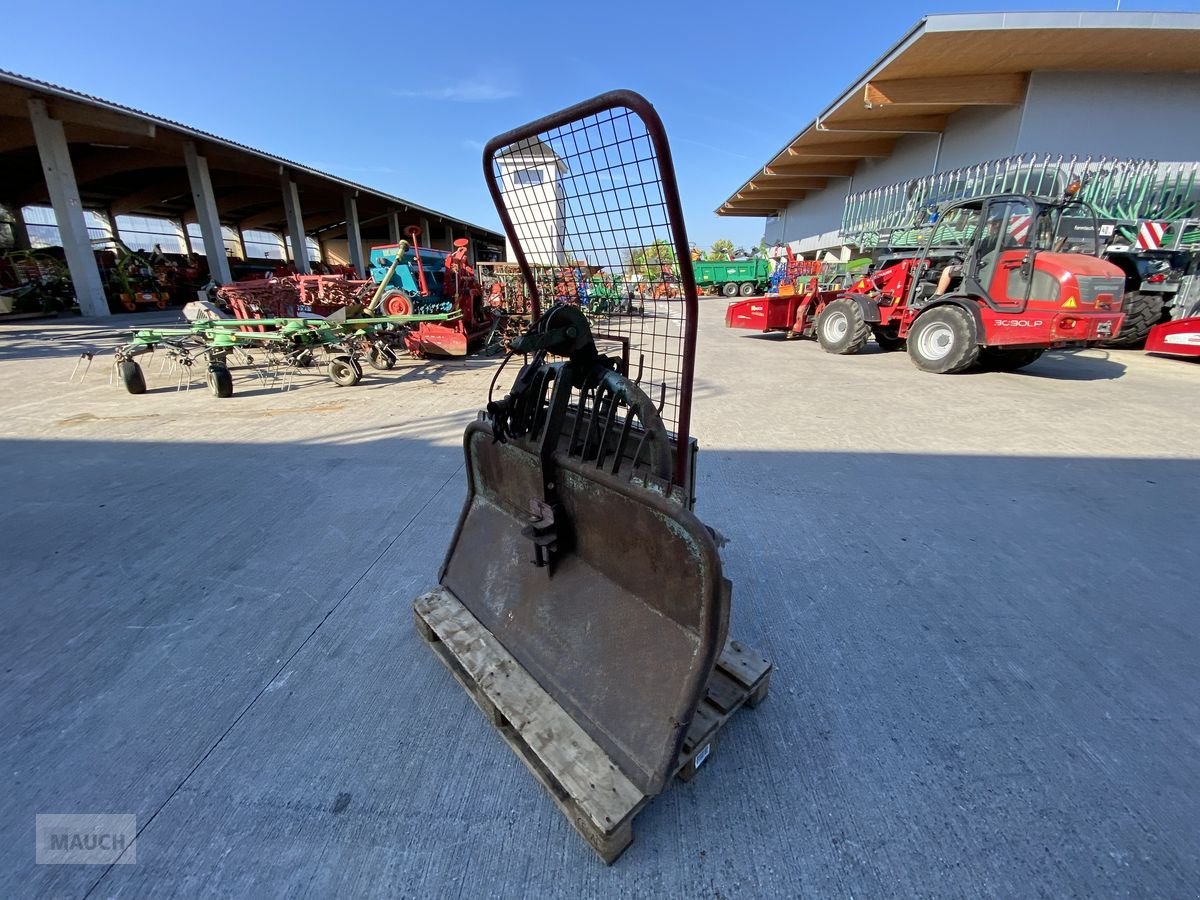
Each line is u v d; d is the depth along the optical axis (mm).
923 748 1595
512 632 1753
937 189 11492
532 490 1799
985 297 6219
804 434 4359
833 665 1923
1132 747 1589
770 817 1401
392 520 2979
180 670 1909
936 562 2545
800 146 15312
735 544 2709
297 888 1248
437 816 1410
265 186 23531
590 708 1460
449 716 1722
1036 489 3307
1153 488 3307
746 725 1680
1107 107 10531
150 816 1409
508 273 9945
